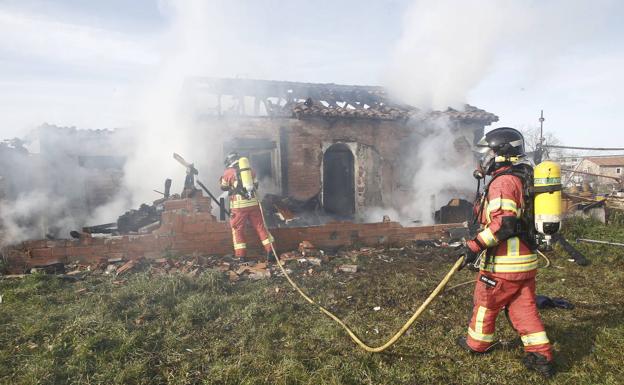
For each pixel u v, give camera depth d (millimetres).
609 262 5547
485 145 2738
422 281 4691
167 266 5102
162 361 2785
